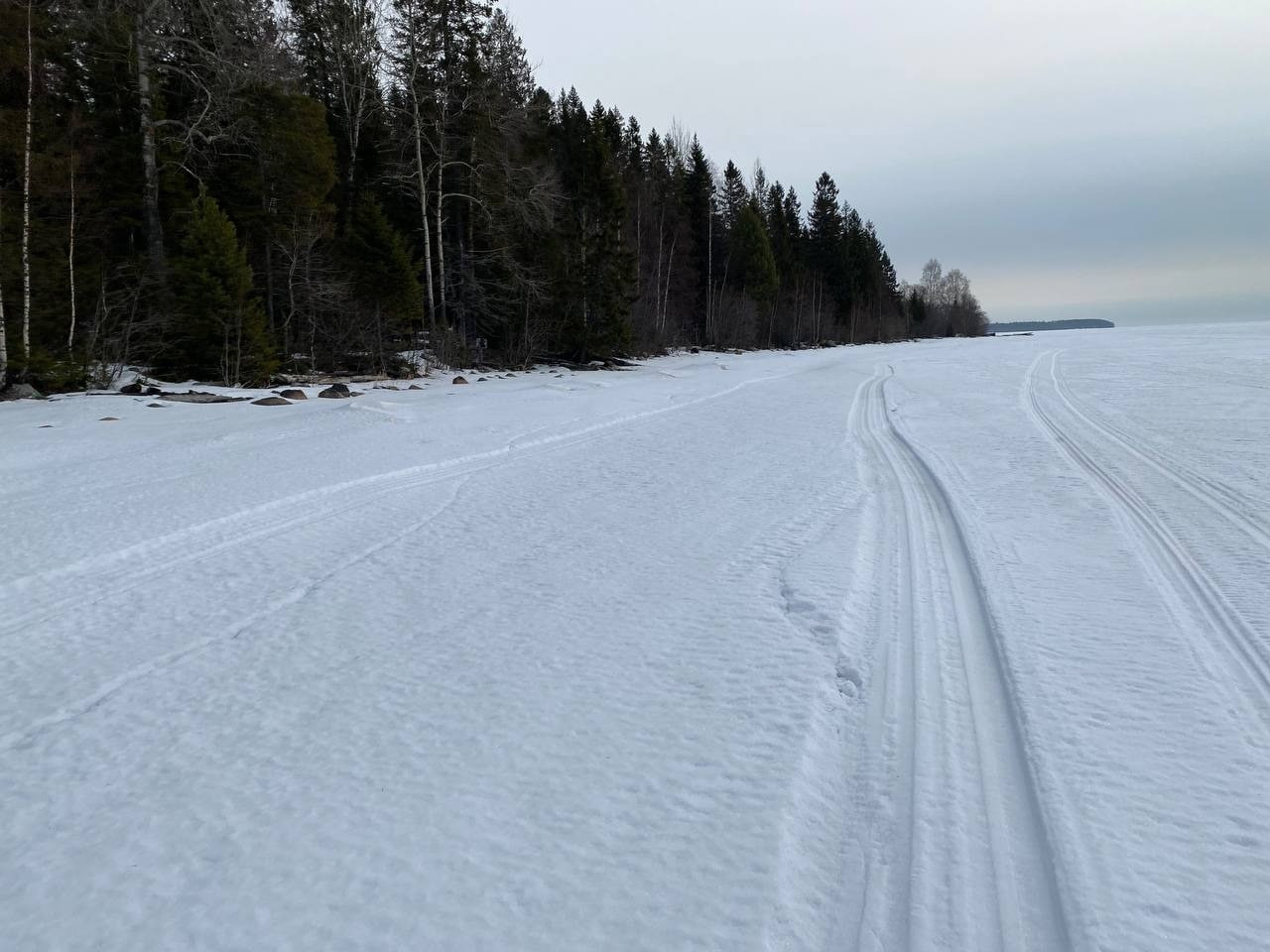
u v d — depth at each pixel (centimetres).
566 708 384
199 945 239
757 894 252
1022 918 240
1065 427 1270
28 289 1769
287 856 281
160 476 965
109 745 367
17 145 1778
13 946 241
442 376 2598
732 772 322
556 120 4234
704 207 5234
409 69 2819
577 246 3206
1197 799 292
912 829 283
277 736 370
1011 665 407
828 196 7369
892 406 1700
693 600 525
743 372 3005
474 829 292
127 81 2270
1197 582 526
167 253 2378
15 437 1249
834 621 472
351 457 1076
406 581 591
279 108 2453
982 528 675
